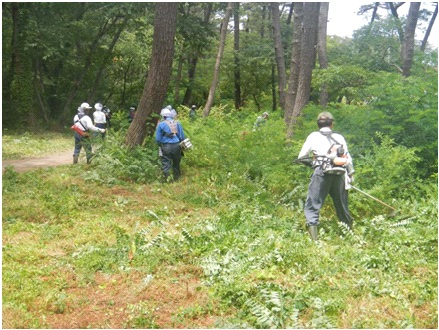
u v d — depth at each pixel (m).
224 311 4.93
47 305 5.01
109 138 13.66
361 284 5.32
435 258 6.36
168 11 13.65
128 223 8.23
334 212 8.69
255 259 5.90
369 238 7.31
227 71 39.59
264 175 10.83
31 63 32.12
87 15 32.78
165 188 10.91
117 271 5.98
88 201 9.54
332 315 4.75
